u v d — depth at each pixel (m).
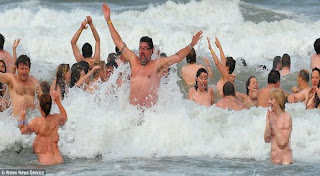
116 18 56.78
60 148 27.53
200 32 28.30
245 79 41.34
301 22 60.88
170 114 28.72
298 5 70.12
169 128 28.30
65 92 32.09
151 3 70.12
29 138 28.08
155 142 28.05
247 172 24.48
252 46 51.78
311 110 30.28
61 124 26.80
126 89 30.06
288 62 41.06
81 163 26.16
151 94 28.69
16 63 30.38
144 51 28.39
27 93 30.31
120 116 28.78
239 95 34.53
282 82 39.34
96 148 27.81
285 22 55.81
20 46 47.47
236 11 62.34
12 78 30.17
